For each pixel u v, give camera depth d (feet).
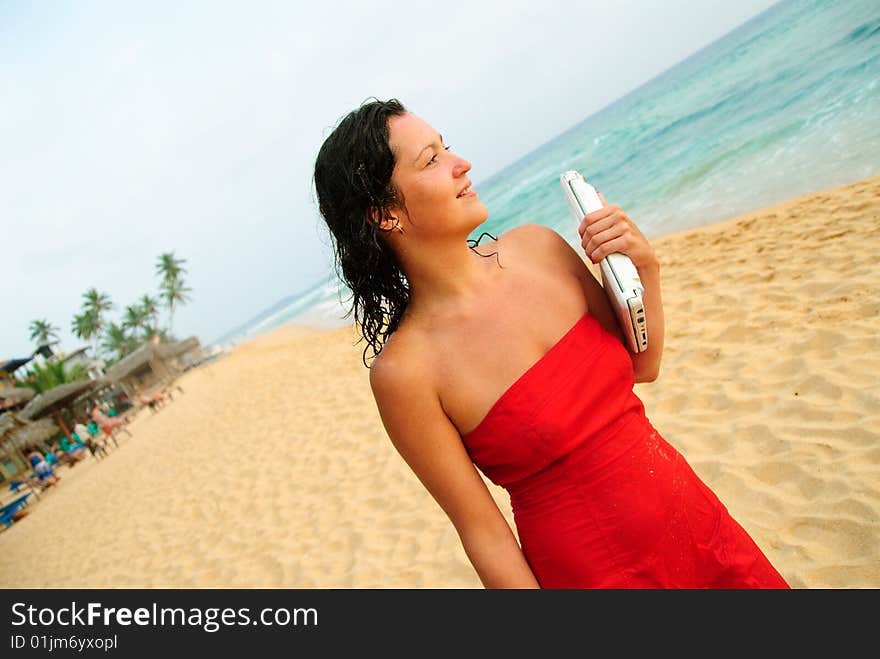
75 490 56.34
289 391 41.88
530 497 4.17
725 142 51.75
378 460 20.29
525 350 4.00
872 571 7.69
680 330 17.92
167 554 21.86
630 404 4.29
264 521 19.93
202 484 29.12
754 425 11.82
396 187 3.84
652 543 4.05
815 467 10.00
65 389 89.10
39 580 28.58
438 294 4.10
